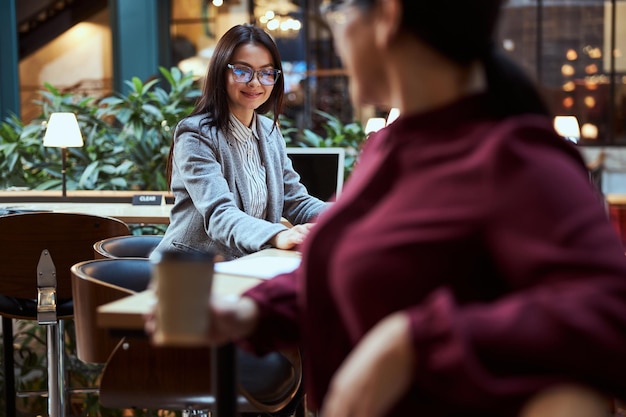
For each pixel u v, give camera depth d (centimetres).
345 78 1162
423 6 103
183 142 267
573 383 86
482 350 87
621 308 85
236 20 1170
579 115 1160
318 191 375
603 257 87
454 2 103
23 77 1245
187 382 212
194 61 1163
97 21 1232
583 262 87
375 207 108
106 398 215
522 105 105
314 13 1169
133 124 571
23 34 1234
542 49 1165
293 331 132
